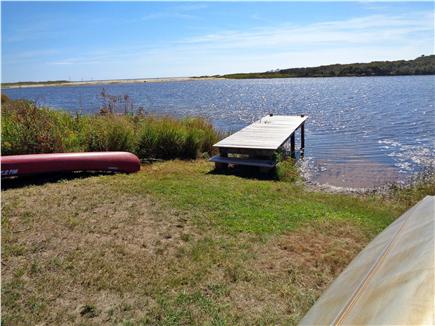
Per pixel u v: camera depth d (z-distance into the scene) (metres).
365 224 4.55
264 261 3.50
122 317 2.70
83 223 4.22
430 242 1.69
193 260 3.48
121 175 6.47
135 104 29.08
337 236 4.12
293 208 5.01
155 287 3.05
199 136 9.31
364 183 7.99
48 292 2.96
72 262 3.39
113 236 3.93
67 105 27.23
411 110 22.22
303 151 11.52
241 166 8.02
